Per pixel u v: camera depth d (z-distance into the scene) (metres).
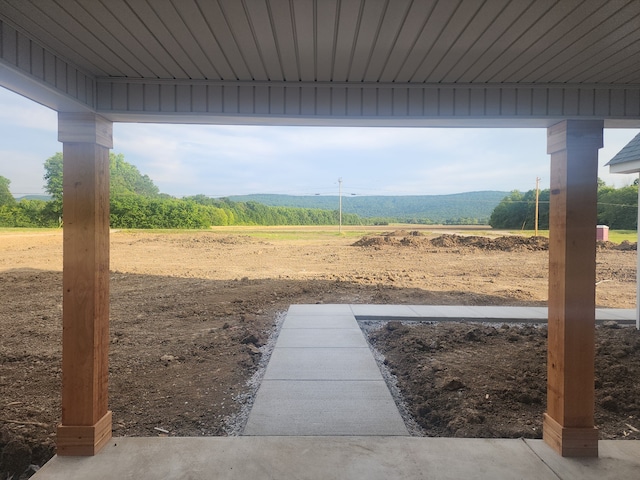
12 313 7.87
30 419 3.66
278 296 9.46
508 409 3.81
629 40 2.25
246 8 1.93
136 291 10.08
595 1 1.84
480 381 4.38
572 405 2.96
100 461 2.86
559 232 3.03
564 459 2.91
